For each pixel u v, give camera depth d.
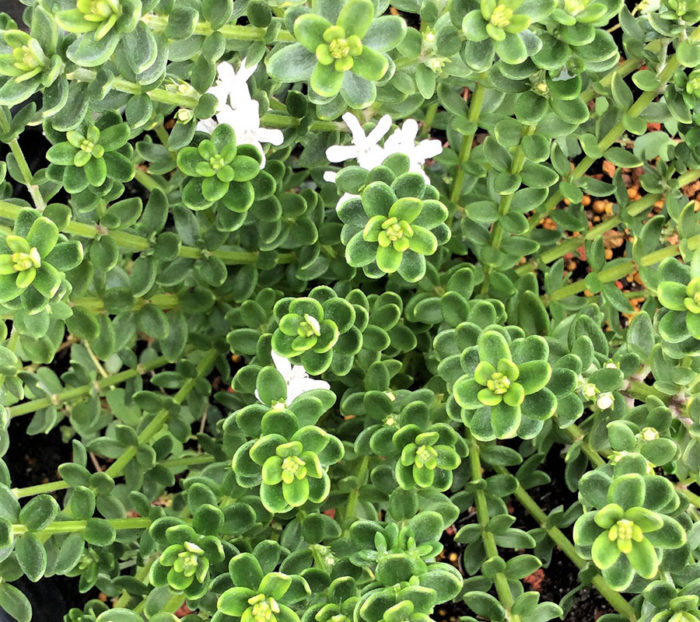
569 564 0.35
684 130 0.28
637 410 0.25
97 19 0.21
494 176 0.29
